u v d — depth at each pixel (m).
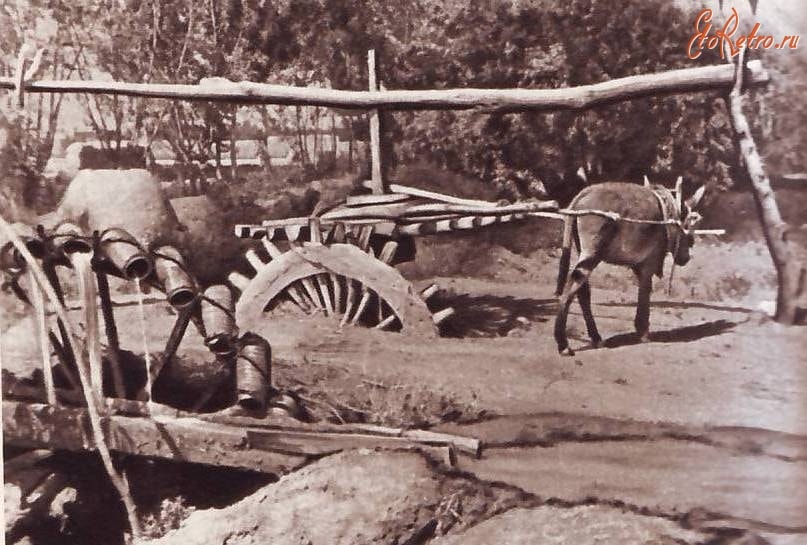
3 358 2.57
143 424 2.43
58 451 2.58
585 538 2.14
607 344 2.15
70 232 2.45
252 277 2.37
